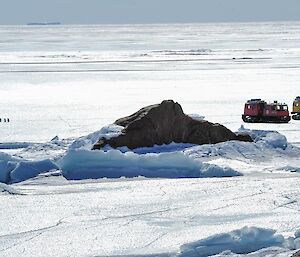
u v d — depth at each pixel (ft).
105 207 108.99
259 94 288.30
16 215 104.37
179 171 133.18
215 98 274.57
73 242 91.71
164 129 146.72
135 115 152.46
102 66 480.64
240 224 99.14
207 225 98.94
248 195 115.65
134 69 449.89
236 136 154.61
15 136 181.78
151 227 98.22
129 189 120.88
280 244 88.38
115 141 143.23
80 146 147.74
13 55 628.69
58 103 259.39
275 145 151.12
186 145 148.36
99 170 132.98
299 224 98.68
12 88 321.11
